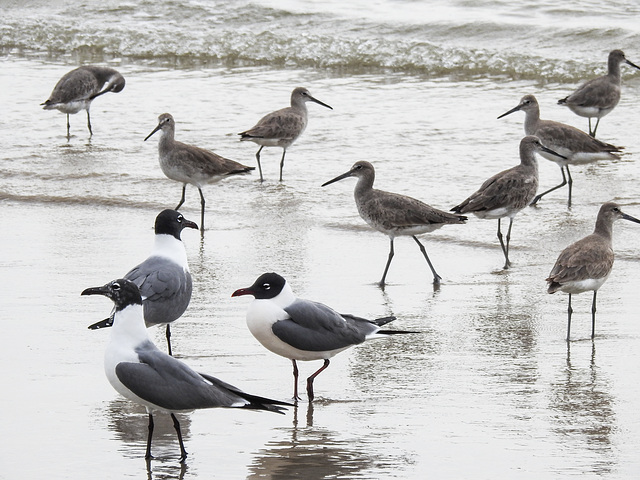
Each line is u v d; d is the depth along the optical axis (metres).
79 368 11.95
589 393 11.26
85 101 24.38
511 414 10.71
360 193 16.25
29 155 22.75
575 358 12.40
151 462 9.67
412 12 32.78
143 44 33.00
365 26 32.06
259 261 16.45
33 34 34.34
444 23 31.47
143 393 9.34
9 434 10.26
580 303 14.51
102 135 24.38
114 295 9.48
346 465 9.58
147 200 19.86
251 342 12.92
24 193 20.12
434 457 9.69
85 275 15.41
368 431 10.36
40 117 25.78
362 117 25.17
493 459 9.62
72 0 36.47
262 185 21.00
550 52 29.39
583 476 9.22
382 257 16.88
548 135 20.67
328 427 10.48
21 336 12.96
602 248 13.09
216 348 12.72
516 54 29.38
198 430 10.48
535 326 13.62
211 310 14.10
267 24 33.19
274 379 11.84
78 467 9.56
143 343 9.58
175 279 12.00
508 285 15.43
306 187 20.81
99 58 32.06
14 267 15.84
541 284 15.45
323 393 11.46
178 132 24.23
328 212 19.27
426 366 12.23
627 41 29.55
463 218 16.14
